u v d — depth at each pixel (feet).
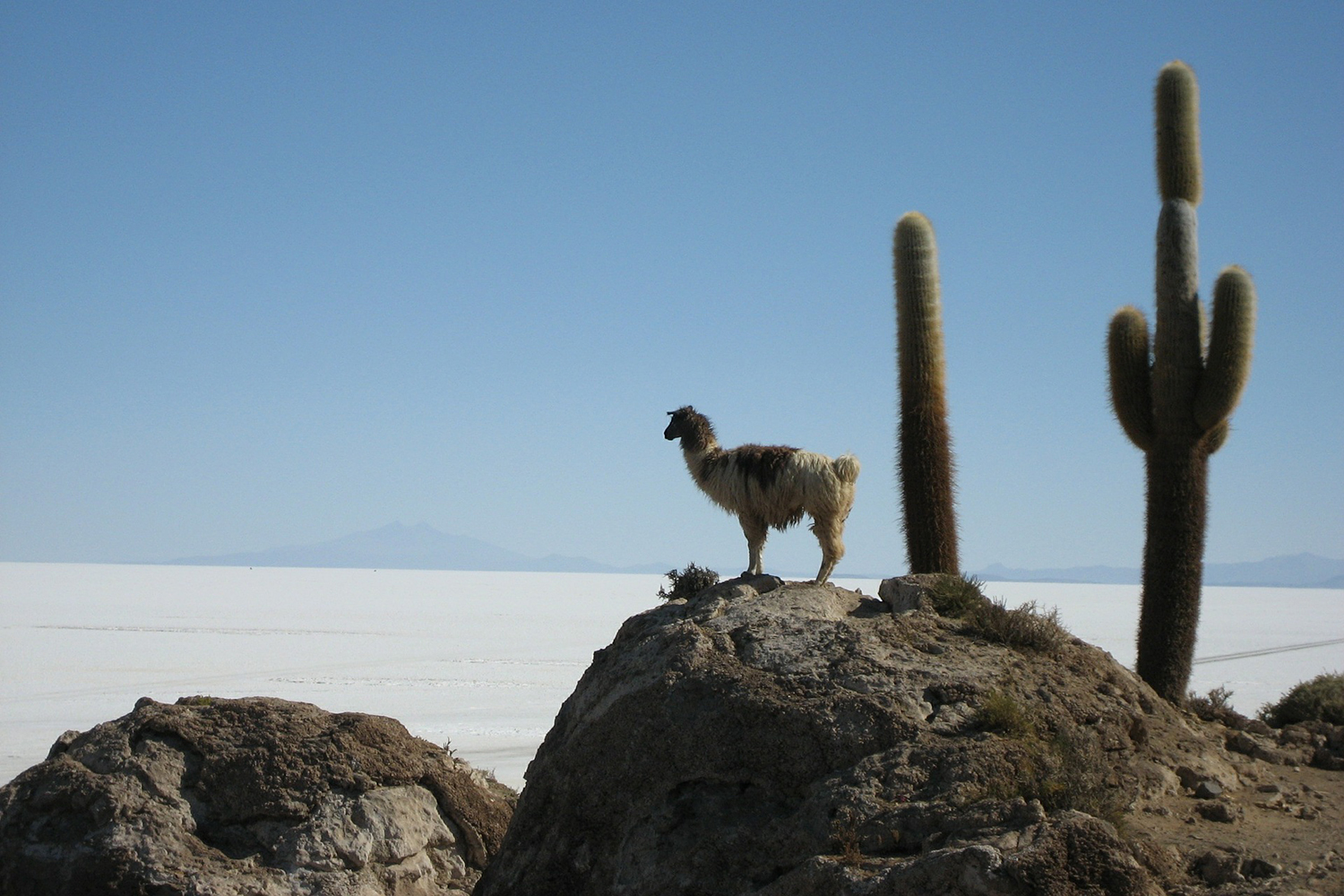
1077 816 33.73
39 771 53.11
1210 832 38.19
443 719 126.31
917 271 58.80
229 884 48.24
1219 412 55.72
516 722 124.06
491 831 56.34
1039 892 31.58
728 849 38.99
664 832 41.01
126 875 48.29
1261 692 141.69
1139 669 57.52
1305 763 48.06
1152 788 41.27
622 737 43.80
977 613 46.75
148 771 51.93
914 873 32.73
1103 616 354.74
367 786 53.52
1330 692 56.80
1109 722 42.19
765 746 40.81
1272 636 263.90
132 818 50.16
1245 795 42.73
